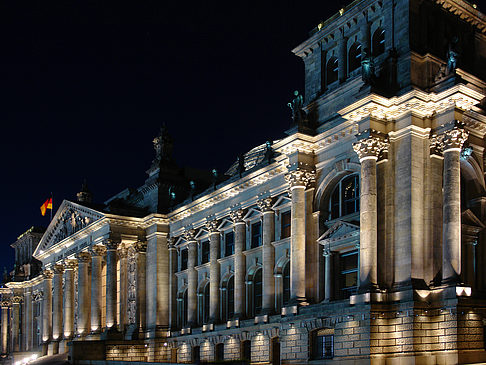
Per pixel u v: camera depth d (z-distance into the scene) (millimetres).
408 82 46219
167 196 83062
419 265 44219
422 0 48875
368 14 51906
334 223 52594
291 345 51219
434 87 45781
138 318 80562
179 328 78062
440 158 45812
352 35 54000
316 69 57031
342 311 45656
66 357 85625
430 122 46438
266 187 63906
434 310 42875
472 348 41500
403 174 45719
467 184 49656
